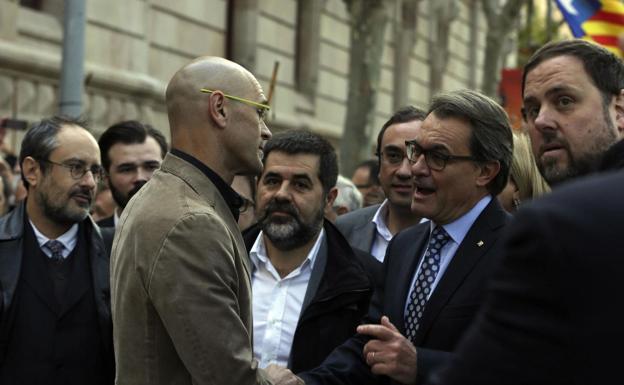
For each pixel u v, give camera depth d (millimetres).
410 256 3527
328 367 3516
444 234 3367
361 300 3996
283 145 4195
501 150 3291
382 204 5273
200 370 2797
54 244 4215
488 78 20609
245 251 3184
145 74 14586
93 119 13078
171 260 2836
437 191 3291
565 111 2934
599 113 2924
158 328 2918
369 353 3127
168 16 15531
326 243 4211
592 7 7094
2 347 3959
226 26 17703
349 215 5438
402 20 24719
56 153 4191
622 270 1411
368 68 15266
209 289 2828
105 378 4133
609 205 1449
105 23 13445
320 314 3953
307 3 20125
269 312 4160
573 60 2945
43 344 3998
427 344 3199
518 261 1475
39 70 12203
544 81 2969
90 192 4262
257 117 3191
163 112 15195
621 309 1404
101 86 13211
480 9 31531
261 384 2949
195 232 2871
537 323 1440
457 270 3213
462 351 1534
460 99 3303
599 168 1938
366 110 15328
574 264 1427
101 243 4273
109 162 5336
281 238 4129
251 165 3191
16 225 4160
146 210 2961
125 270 2961
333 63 21422
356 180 8195
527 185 4086
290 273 4199
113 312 3080
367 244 5219
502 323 1478
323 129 20453
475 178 3285
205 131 3107
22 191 6980
